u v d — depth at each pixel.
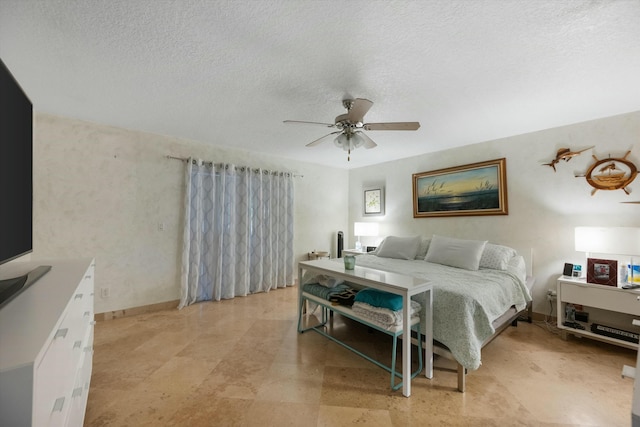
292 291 4.31
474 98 2.37
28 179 1.34
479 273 2.78
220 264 3.78
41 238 2.71
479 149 3.70
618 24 1.45
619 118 2.70
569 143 2.99
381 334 2.75
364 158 4.69
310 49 1.69
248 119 2.88
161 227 3.43
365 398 1.76
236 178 4.02
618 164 2.69
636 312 2.29
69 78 2.04
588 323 2.76
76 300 1.09
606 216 2.77
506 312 2.46
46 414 0.68
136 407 1.65
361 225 4.88
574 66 1.87
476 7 1.35
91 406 1.65
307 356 2.29
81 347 1.20
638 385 0.71
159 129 3.22
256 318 3.15
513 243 3.38
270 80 2.07
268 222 4.34
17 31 1.52
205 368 2.09
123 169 3.17
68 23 1.46
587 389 1.88
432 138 3.52
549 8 1.35
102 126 3.04
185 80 2.08
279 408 1.66
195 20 1.44
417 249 3.77
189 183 3.54
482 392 1.83
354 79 2.05
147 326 2.90
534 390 1.86
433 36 1.57
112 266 3.10
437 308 2.02
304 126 3.07
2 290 0.98
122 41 1.62
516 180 3.37
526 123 2.97
